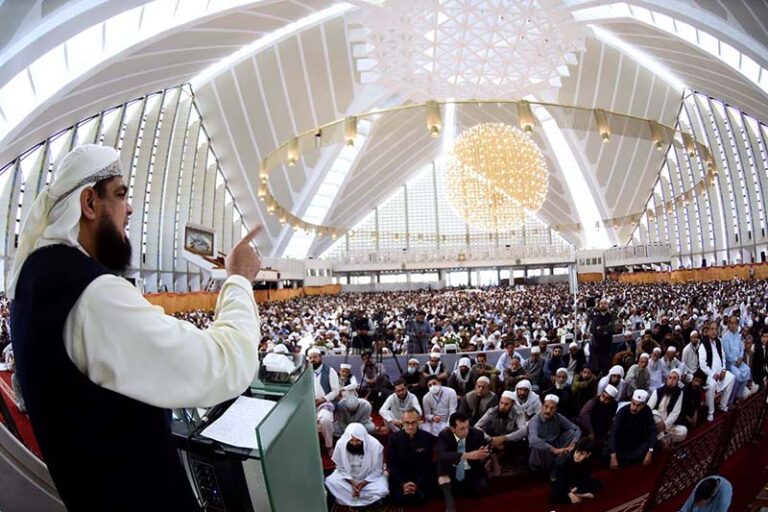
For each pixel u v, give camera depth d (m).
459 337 10.34
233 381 0.80
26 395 0.74
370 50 17.61
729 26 14.69
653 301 19.75
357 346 9.38
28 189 20.97
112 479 0.73
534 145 13.14
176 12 16.66
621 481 4.54
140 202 27.06
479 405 5.73
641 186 44.16
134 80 20.05
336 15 24.73
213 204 34.47
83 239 0.87
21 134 17.62
